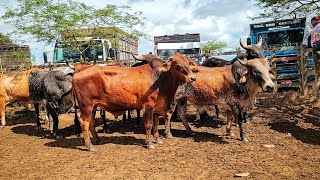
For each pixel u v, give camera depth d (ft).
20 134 19.74
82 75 14.43
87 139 14.82
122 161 13.03
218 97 15.81
